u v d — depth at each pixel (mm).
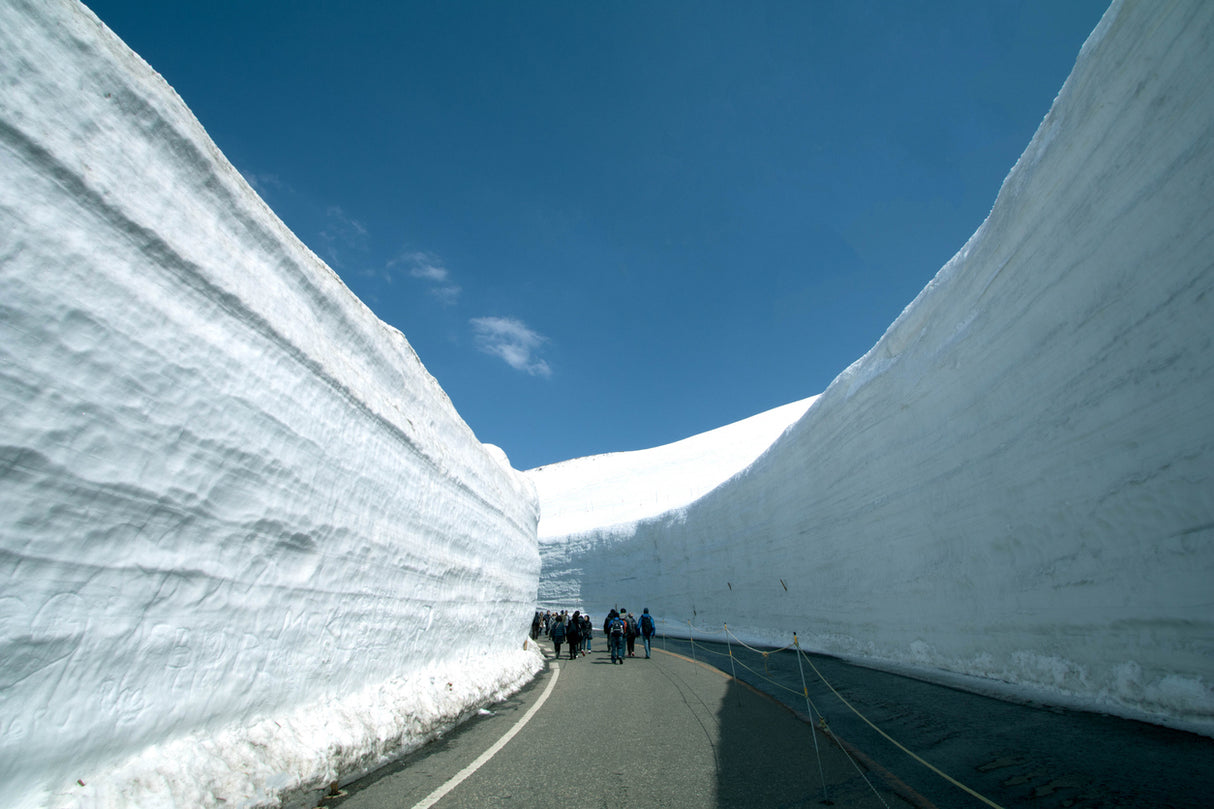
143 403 3555
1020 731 5320
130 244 3559
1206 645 4891
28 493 2838
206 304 4191
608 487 66438
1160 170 5320
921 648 10164
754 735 6188
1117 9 5816
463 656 9391
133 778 3201
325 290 6059
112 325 3373
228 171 4586
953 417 9312
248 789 3730
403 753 5637
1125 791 3590
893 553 11414
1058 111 6914
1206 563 4898
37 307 2947
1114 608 5914
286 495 4977
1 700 2641
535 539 19359
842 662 12336
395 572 7121
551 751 5695
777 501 18938
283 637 4785
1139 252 5609
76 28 3332
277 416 4918
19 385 2830
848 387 13797
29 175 2975
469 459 11055
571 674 12734
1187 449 5086
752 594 21078
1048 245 7039
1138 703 5480
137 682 3371
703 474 60281
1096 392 6223
